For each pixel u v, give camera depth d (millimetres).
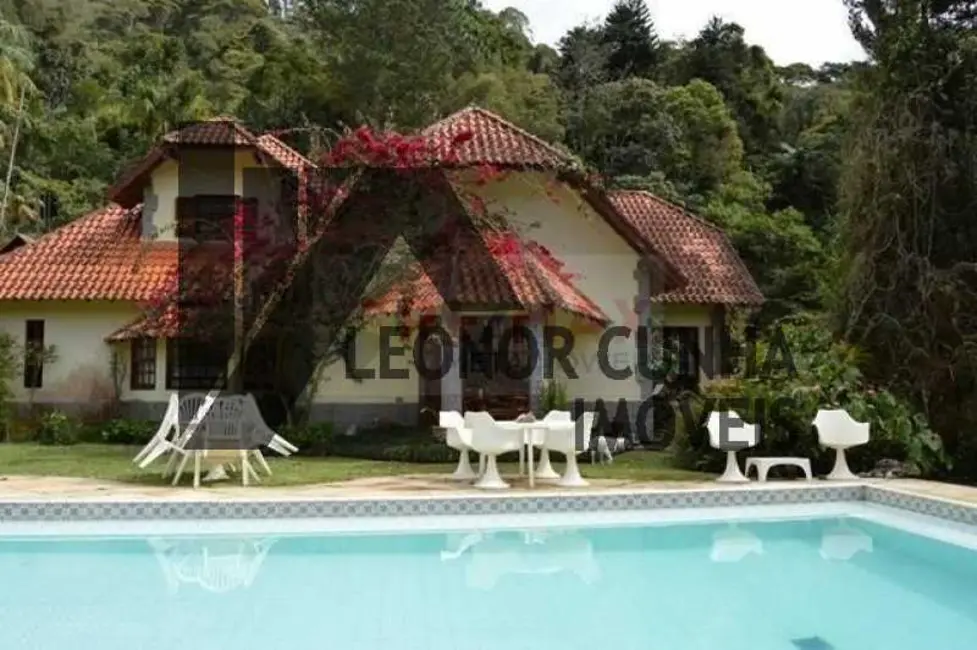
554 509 11867
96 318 23203
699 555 10188
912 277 17125
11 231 43188
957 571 9469
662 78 61281
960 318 16734
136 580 8820
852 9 19047
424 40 46625
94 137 49438
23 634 6891
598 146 49312
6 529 10836
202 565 9516
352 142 19375
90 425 21984
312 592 8359
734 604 7973
